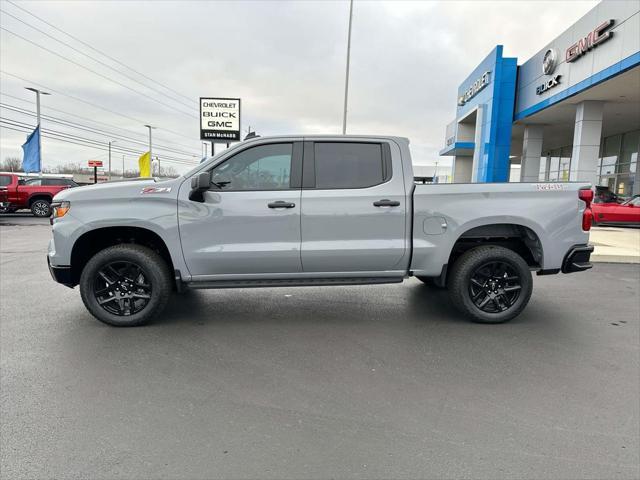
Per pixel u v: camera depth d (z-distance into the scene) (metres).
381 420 2.85
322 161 4.59
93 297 4.50
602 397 3.17
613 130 25.14
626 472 2.34
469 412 2.95
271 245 4.50
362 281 4.73
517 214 4.63
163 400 3.09
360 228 4.56
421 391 3.25
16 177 19.11
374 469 2.36
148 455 2.47
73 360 3.76
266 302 5.63
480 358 3.86
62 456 2.45
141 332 4.48
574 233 4.76
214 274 4.56
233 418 2.87
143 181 4.68
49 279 6.88
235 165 4.56
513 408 3.01
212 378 3.45
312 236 4.53
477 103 24.20
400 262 4.68
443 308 5.40
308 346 4.13
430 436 2.67
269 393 3.21
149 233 4.65
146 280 4.57
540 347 4.13
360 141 4.64
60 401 3.06
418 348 4.09
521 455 2.48
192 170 4.52
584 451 2.52
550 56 17.67
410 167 4.66
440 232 4.63
